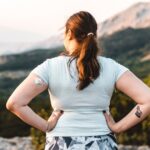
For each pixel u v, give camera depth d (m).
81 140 4.27
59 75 4.34
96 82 4.34
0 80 62.81
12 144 16.61
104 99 4.37
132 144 15.59
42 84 4.34
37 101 18.20
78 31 4.34
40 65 4.39
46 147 4.35
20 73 64.69
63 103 4.33
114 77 4.41
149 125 15.47
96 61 4.34
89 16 4.38
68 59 4.35
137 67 62.44
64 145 4.27
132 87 4.41
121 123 4.41
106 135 4.34
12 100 4.32
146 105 4.39
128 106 15.12
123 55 68.44
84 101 4.32
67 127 4.30
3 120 21.03
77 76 4.31
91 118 4.32
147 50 68.19
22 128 20.91
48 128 4.34
